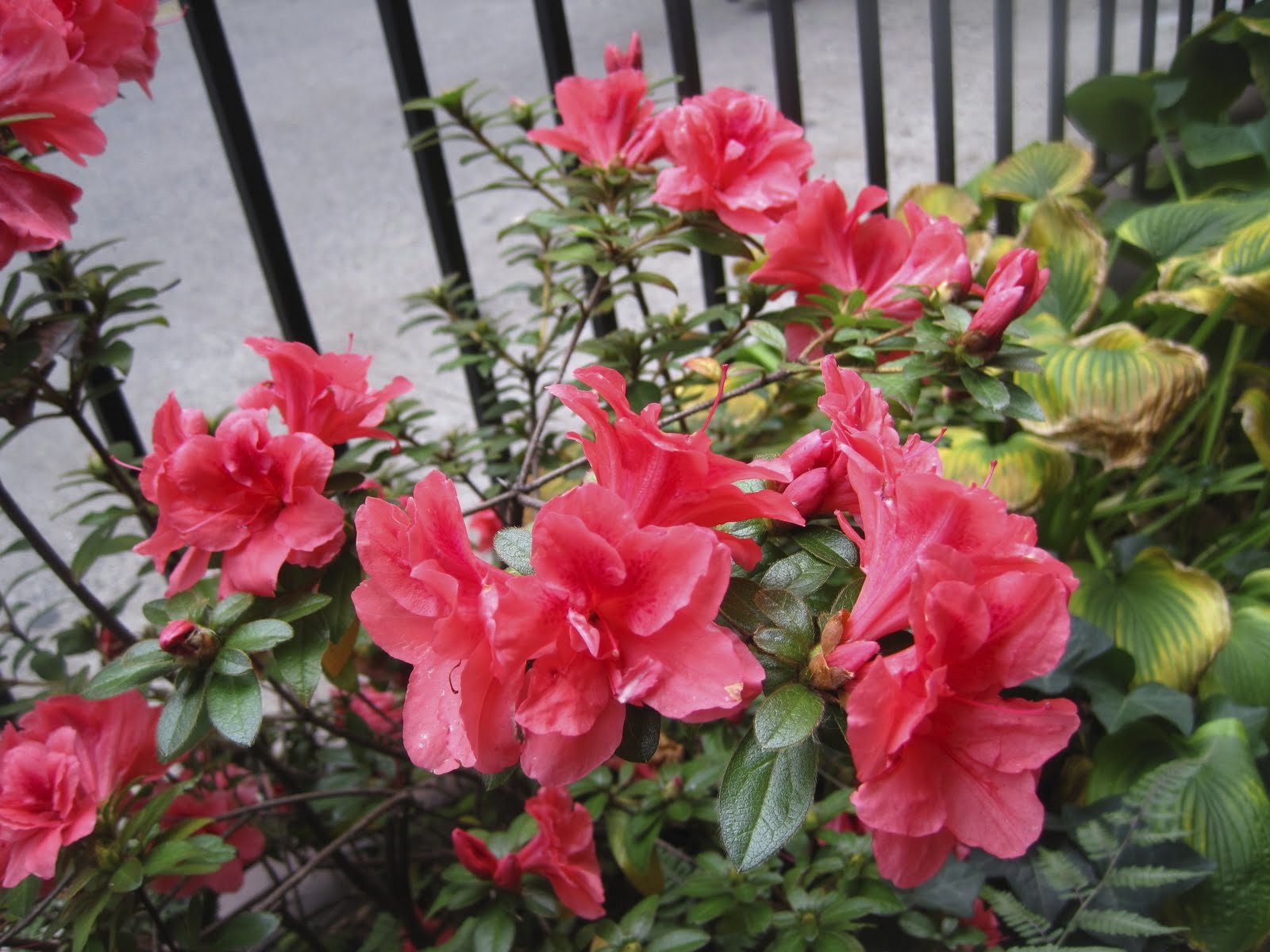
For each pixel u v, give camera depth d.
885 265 0.51
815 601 0.35
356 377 0.43
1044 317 0.86
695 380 0.61
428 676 0.30
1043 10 1.52
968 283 0.46
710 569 0.28
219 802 0.54
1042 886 0.60
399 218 1.37
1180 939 0.62
